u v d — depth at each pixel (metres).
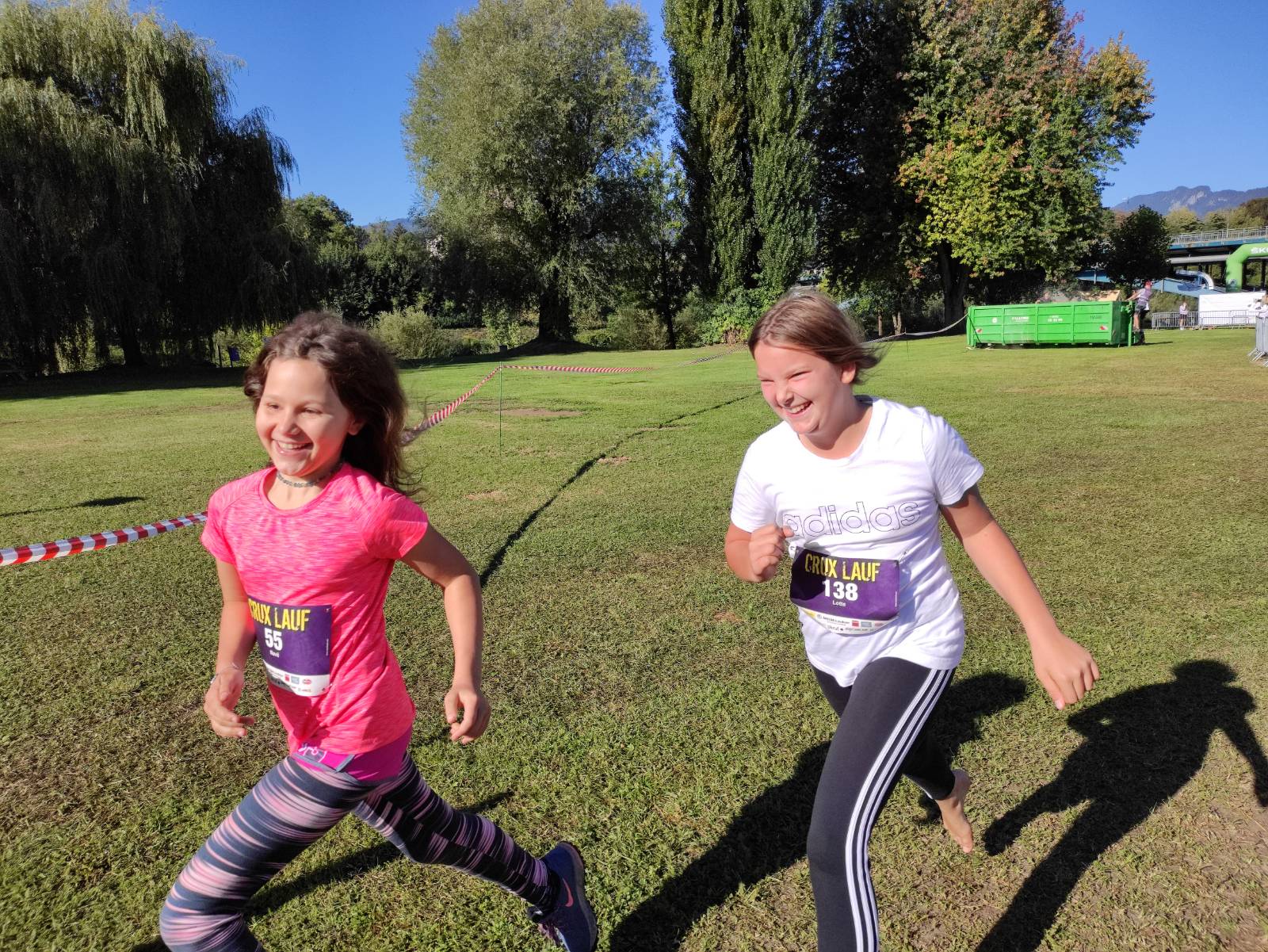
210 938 1.80
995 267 33.41
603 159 36.88
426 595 4.97
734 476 8.06
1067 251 34.22
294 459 1.78
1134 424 9.90
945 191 32.97
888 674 1.98
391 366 1.93
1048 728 3.26
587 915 2.23
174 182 25.36
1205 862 2.51
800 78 31.53
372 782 1.84
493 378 21.77
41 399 20.23
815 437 1.96
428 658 4.09
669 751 3.21
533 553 5.72
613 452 9.65
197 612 4.82
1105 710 3.37
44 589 5.23
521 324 48.06
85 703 3.71
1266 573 4.80
